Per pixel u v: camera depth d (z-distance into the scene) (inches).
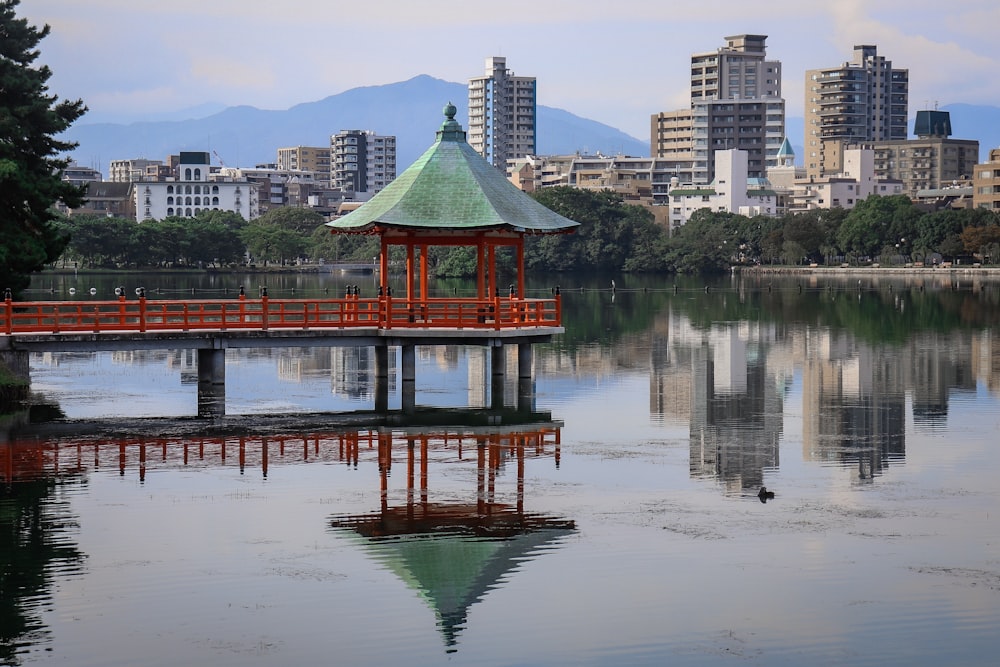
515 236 2549.2
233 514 1525.6
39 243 2605.8
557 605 1218.0
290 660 1088.8
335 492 1642.5
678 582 1280.8
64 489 1647.4
